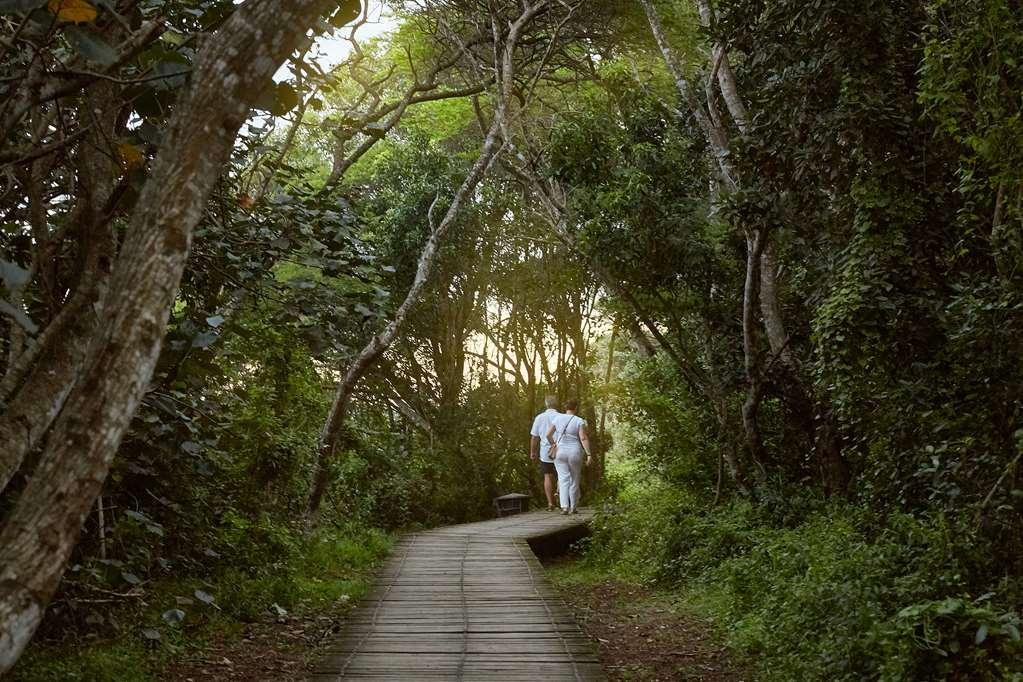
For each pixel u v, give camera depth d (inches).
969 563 211.5
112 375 75.9
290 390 398.9
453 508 693.3
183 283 248.8
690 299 434.9
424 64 637.3
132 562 232.2
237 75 83.0
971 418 230.8
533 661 231.6
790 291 406.3
